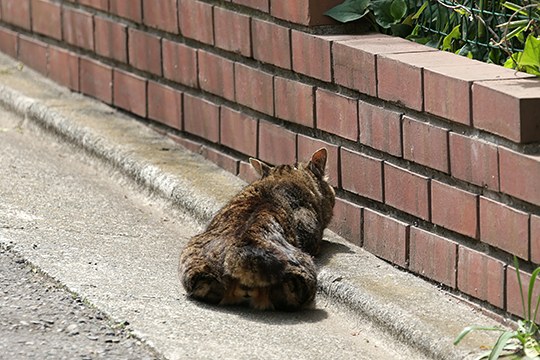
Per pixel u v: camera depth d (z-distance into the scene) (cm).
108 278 878
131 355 743
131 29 1220
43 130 1264
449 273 853
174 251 969
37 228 977
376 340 812
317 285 875
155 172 1098
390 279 866
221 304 849
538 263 765
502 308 804
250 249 827
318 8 968
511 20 873
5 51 1470
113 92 1269
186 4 1126
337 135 959
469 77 819
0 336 762
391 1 973
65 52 1341
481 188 816
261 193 908
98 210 1055
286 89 1009
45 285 855
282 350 769
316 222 921
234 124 1090
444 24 955
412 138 874
